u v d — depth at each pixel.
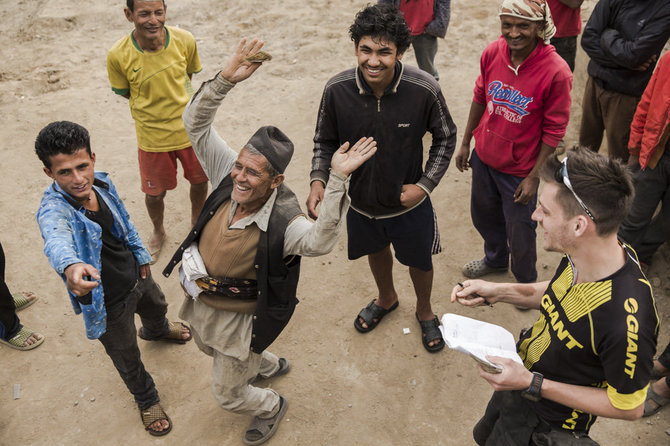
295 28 7.61
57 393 3.78
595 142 4.80
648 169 3.70
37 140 2.63
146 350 4.02
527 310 4.17
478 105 3.82
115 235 3.06
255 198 2.58
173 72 4.12
